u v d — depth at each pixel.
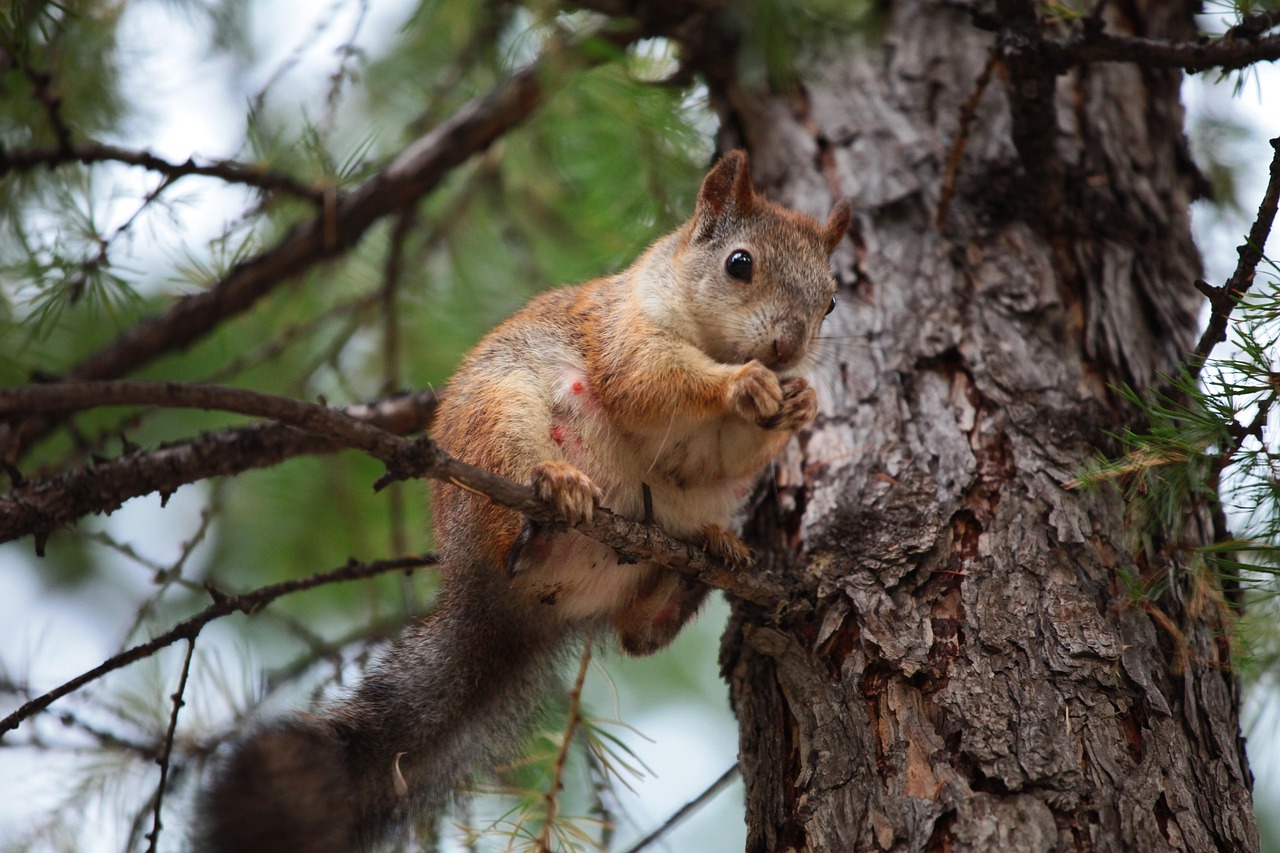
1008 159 9.98
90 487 8.43
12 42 8.89
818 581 7.85
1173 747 6.92
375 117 13.65
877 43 11.02
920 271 9.50
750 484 9.01
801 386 8.30
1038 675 7.11
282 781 6.86
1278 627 8.09
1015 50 8.55
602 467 8.55
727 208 9.27
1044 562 7.64
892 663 7.30
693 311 8.98
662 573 8.52
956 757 6.87
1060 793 6.62
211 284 11.02
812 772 7.12
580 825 8.26
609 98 10.41
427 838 8.31
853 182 10.27
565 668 9.02
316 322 12.29
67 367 12.17
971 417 8.54
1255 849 6.93
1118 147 10.35
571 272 13.11
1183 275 10.00
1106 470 7.38
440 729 8.41
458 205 13.16
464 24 11.17
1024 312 9.13
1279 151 6.82
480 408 8.38
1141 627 7.42
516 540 7.80
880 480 8.30
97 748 8.97
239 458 9.00
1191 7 11.32
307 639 9.99
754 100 11.23
